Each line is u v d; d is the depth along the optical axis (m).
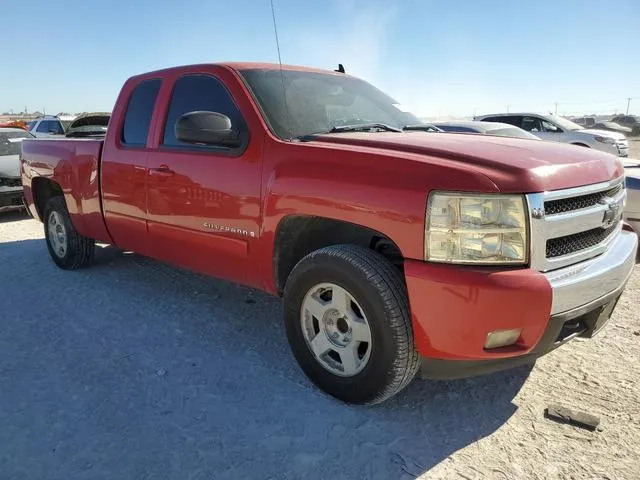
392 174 2.59
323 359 3.02
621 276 2.83
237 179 3.29
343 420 2.80
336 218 2.76
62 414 2.84
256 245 3.24
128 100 4.36
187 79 3.86
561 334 2.68
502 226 2.38
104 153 4.47
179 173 3.68
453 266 2.42
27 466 2.44
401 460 2.51
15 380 3.19
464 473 2.43
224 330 3.95
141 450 2.55
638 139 34.66
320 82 3.92
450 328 2.44
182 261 3.94
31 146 5.64
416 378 3.26
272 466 2.46
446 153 2.65
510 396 3.06
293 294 3.06
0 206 8.34
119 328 3.96
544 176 2.46
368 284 2.64
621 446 2.62
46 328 3.96
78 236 5.21
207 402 2.96
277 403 2.96
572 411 2.86
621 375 3.29
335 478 2.39
